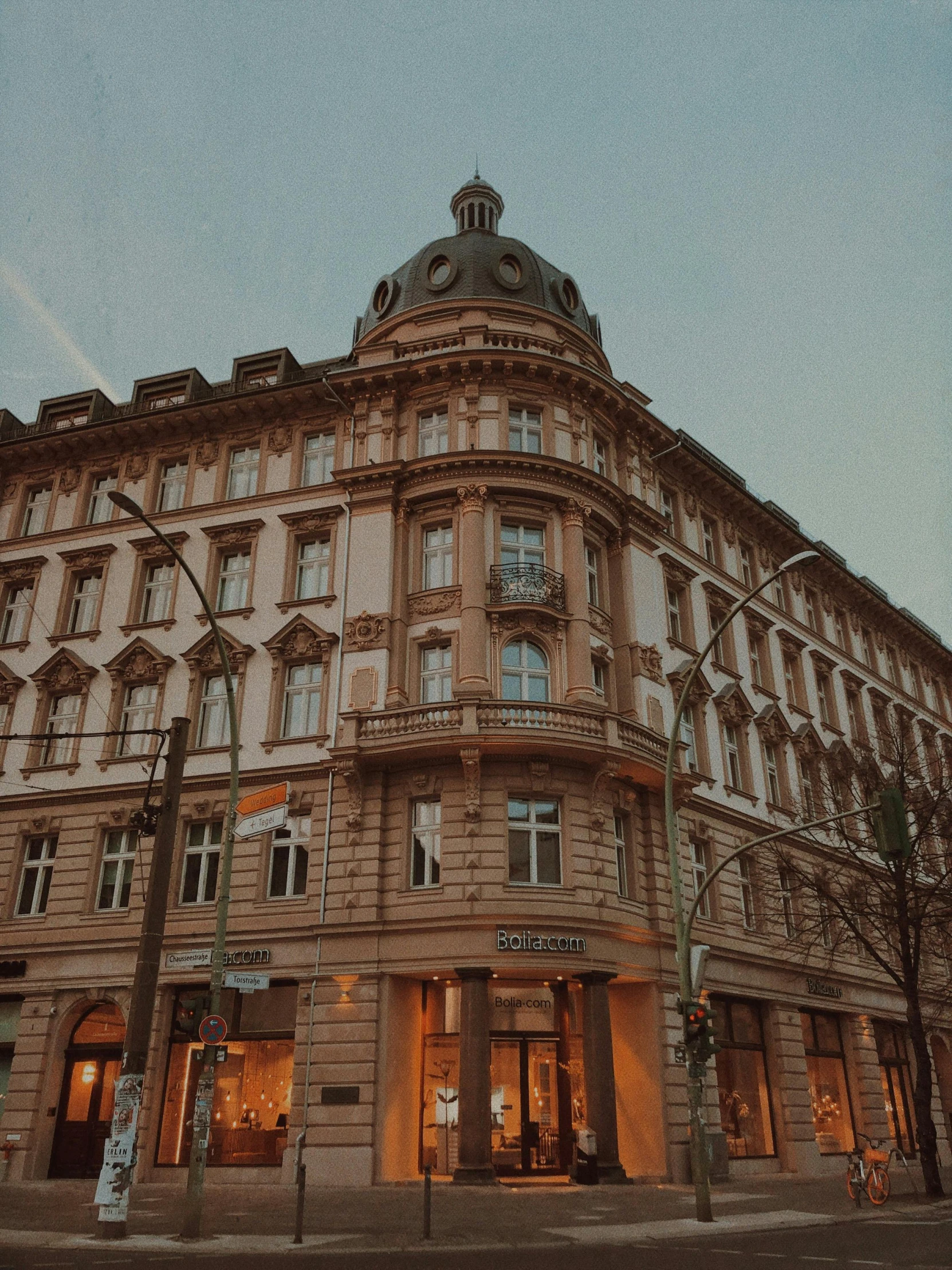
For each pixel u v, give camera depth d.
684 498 36.56
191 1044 26.42
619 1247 14.45
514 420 30.44
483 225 38.03
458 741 24.88
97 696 30.80
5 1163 26.12
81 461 35.06
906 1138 36.81
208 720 29.66
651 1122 25.44
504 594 27.66
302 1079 24.34
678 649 32.78
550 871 25.19
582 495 29.77
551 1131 24.44
